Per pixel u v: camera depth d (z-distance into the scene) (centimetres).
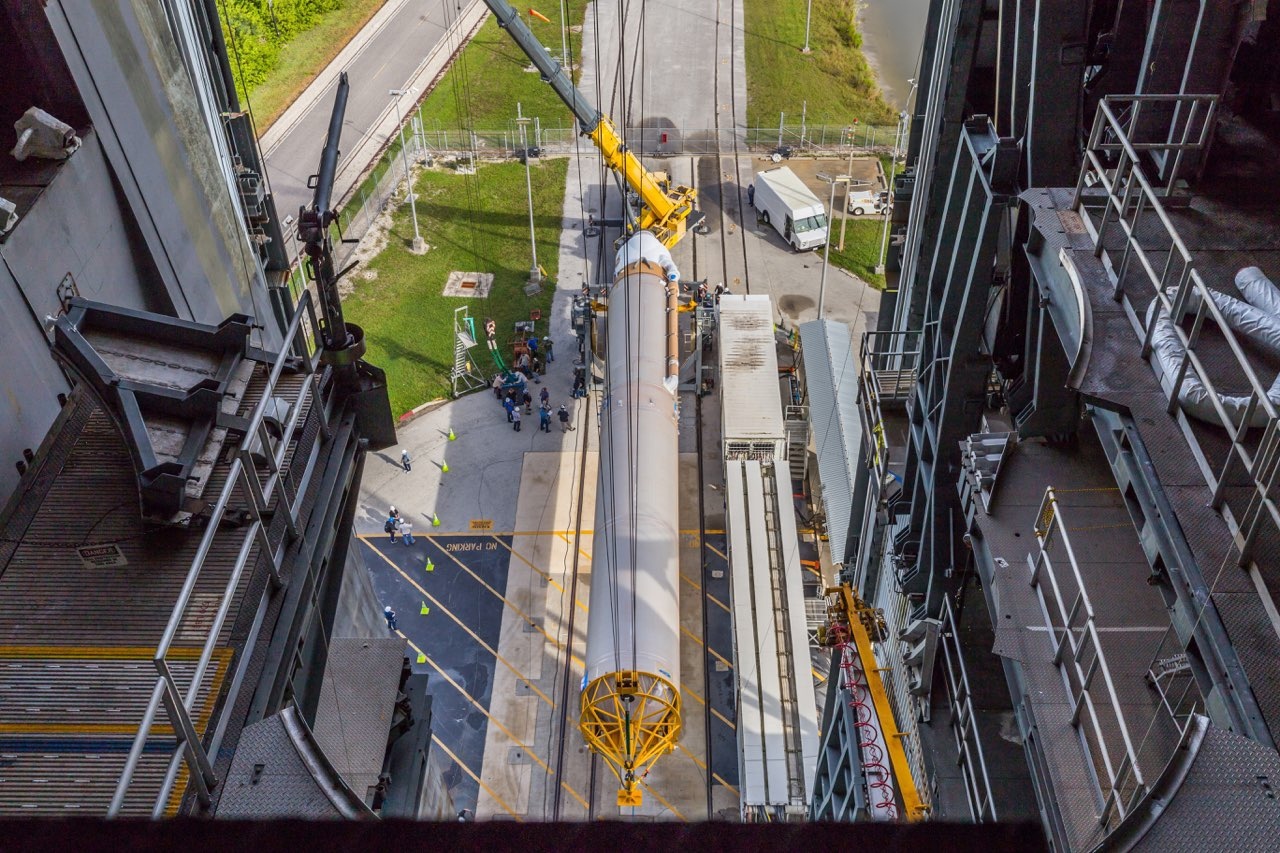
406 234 6119
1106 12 1795
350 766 1531
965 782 1808
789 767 3244
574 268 5909
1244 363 921
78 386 1445
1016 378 1884
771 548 3819
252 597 1135
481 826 534
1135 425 1085
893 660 2453
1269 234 1285
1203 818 775
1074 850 1057
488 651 3975
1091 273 1263
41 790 959
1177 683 1162
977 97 1928
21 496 1275
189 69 2402
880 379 2473
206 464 1206
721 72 7819
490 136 6969
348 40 8050
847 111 7512
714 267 5928
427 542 4388
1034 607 1294
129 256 2036
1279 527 916
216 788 891
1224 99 1545
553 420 4953
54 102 1847
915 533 2172
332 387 1453
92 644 1091
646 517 3803
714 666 3931
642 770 3462
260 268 2841
